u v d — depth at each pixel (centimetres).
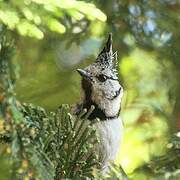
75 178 620
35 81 1191
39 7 798
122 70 1266
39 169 546
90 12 771
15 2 769
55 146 616
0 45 568
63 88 1204
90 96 866
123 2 1209
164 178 955
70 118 630
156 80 1285
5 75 552
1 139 598
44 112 624
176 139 957
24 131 557
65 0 762
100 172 641
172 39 1227
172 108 1245
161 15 1217
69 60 1255
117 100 873
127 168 1280
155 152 1210
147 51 1235
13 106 550
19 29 763
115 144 850
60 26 805
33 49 1226
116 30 1213
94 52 1251
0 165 967
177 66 1247
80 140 626
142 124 1277
